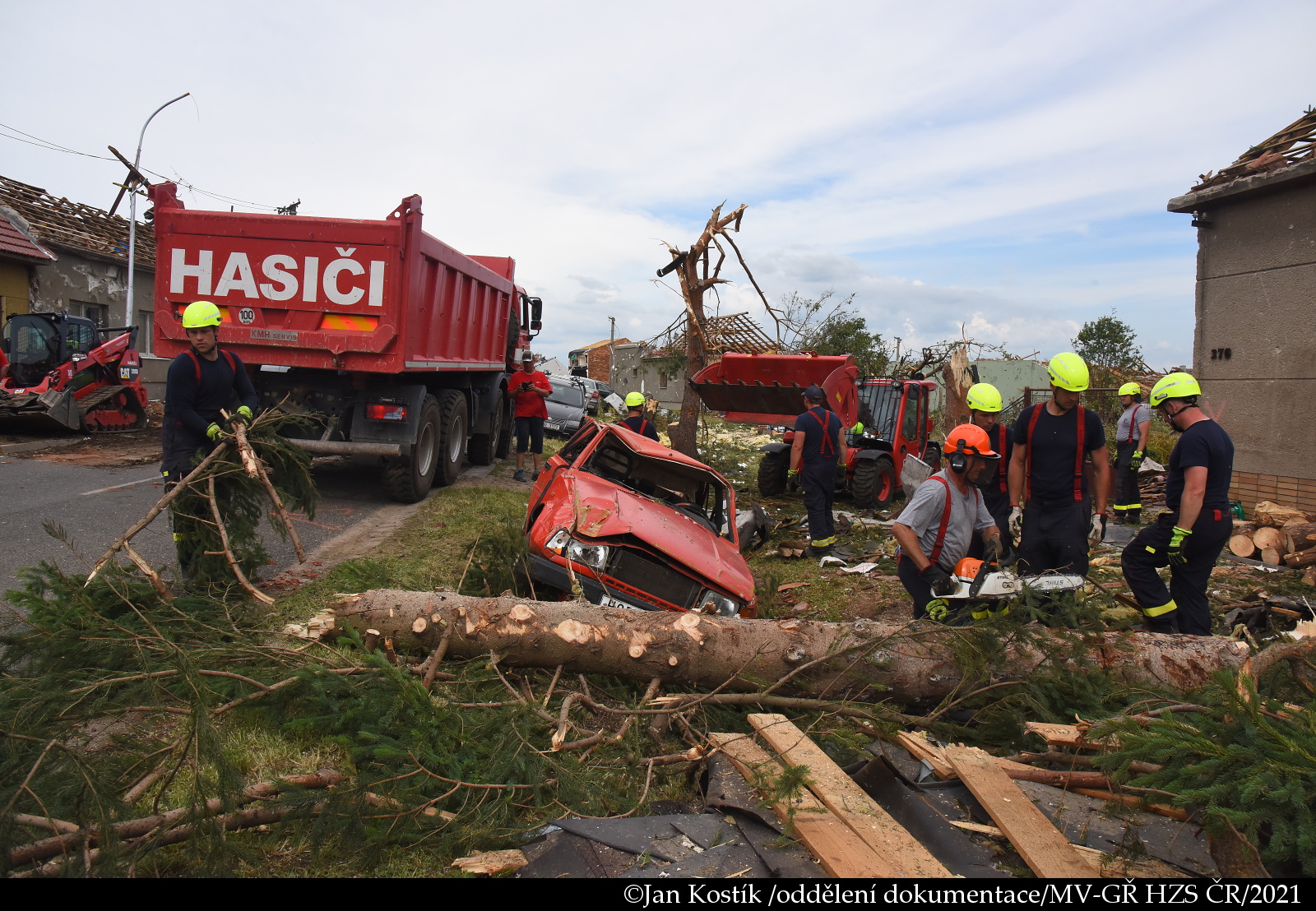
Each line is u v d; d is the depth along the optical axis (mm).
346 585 4297
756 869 2525
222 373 4785
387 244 7781
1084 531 4844
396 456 8500
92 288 18359
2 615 3361
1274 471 8734
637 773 3121
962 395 14930
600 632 3680
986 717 3537
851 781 2922
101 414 13000
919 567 3932
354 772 2971
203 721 2602
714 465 13273
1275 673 3516
